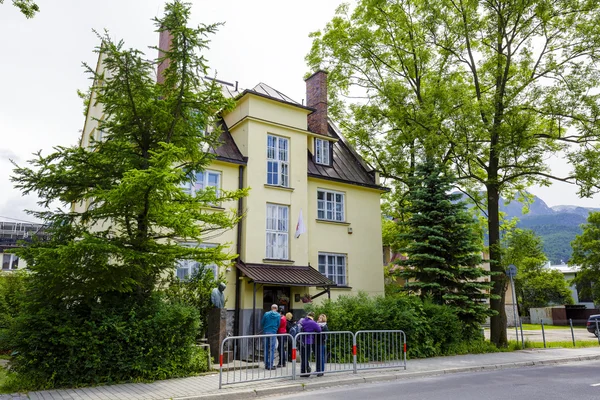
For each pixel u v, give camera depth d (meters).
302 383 9.92
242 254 16.72
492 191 20.44
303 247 18.48
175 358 10.67
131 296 10.88
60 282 9.59
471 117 18.72
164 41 19.14
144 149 11.73
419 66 23.84
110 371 9.85
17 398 8.37
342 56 24.31
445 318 16.05
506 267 19.31
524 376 11.69
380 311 14.46
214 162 16.91
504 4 19.67
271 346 10.72
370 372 11.68
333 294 19.36
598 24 18.55
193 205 11.05
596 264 43.25
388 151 24.61
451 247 17.77
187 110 11.88
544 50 20.08
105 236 10.85
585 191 18.80
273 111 18.69
